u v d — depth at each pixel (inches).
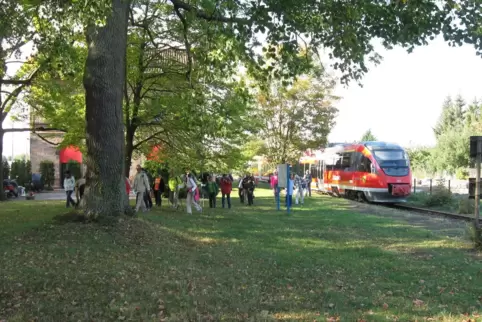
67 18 425.4
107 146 425.1
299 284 300.4
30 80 790.5
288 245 448.5
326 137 1569.9
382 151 1120.8
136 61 723.4
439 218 759.7
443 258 387.5
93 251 341.4
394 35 386.3
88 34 433.1
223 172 832.9
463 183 1914.4
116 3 429.4
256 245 443.5
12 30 516.4
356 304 253.6
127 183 741.9
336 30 402.6
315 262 368.5
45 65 566.6
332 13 394.9
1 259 307.9
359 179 1156.5
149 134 827.4
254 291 277.3
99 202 419.8
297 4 386.9
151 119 754.2
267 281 307.7
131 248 366.6
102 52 426.6
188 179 716.7
